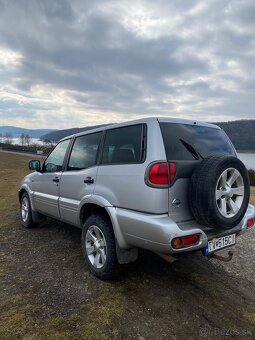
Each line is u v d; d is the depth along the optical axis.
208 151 3.22
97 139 3.70
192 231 2.67
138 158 2.92
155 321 2.59
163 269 3.67
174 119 3.11
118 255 3.09
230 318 2.69
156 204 2.68
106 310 2.71
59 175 4.32
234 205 2.85
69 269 3.62
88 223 3.49
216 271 3.71
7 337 2.33
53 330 2.42
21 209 5.78
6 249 4.36
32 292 3.05
